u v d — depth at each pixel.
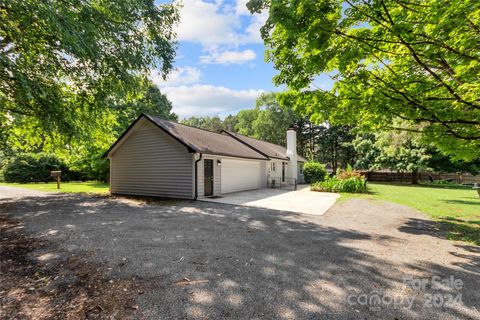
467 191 14.02
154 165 11.06
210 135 14.59
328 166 39.06
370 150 23.30
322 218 6.63
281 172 20.34
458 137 5.19
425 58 4.06
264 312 2.27
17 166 19.88
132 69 8.55
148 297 2.51
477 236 4.87
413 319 2.21
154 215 6.88
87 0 7.14
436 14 3.12
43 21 5.75
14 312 2.25
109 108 10.62
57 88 8.02
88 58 7.15
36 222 5.90
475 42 3.36
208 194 11.34
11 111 7.79
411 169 18.53
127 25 8.14
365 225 5.84
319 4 3.30
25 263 3.40
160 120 11.46
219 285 2.79
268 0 4.69
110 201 9.52
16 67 5.77
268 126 36.78
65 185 17.16
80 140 9.38
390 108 4.98
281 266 3.35
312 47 3.79
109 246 4.13
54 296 2.53
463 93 4.36
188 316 2.20
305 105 6.05
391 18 3.55
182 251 3.92
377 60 4.90
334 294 2.62
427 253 3.92
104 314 2.22
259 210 7.77
